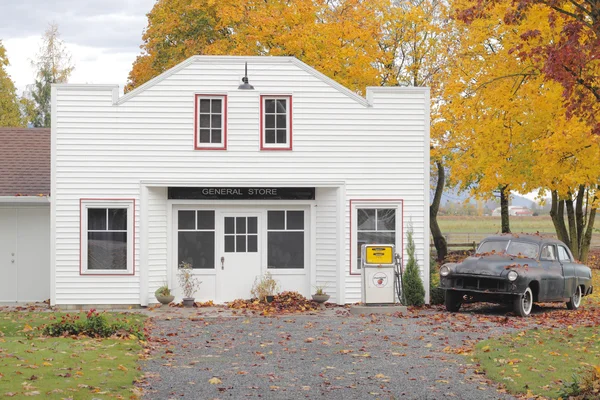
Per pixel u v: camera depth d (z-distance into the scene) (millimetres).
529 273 18391
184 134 20688
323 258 21188
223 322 17000
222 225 21219
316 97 21000
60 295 20375
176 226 21109
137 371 11125
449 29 34281
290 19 30375
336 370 11508
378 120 21109
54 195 20391
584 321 17406
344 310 19734
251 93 20891
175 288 21062
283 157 20906
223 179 20781
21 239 21672
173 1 35156
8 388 9422
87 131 20469
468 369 11648
